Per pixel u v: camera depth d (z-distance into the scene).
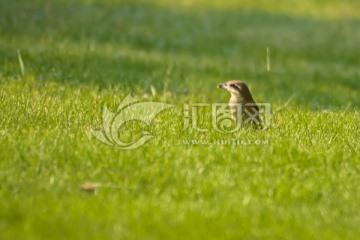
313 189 10.35
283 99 19.42
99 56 23.22
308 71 26.80
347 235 8.98
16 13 29.88
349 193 10.33
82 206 9.29
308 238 8.80
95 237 8.46
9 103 14.16
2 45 22.89
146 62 23.89
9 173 10.29
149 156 11.23
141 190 10.16
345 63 30.08
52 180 10.12
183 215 9.18
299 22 38.69
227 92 19.81
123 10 35.62
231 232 8.80
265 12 40.53
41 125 12.70
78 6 34.34
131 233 8.61
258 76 24.55
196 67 24.81
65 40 25.70
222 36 33.03
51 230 8.56
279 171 11.00
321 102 19.83
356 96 21.80
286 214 9.52
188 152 11.37
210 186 10.22
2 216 8.91
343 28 38.06
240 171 10.89
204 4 40.94
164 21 34.72
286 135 12.95
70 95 15.81
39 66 19.73
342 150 12.10
